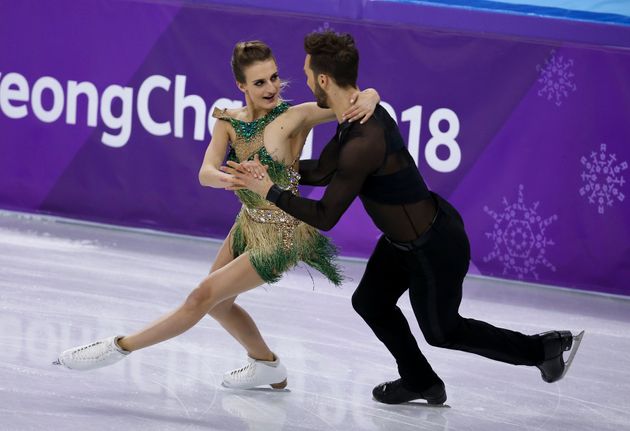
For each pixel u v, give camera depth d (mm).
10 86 21219
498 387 13812
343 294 17734
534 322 17219
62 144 21125
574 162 18797
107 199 21047
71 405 12008
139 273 18062
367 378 13781
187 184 20578
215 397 12656
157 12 20203
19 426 11258
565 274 19125
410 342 12672
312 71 11328
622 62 18344
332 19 19438
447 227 11641
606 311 18234
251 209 11945
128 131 20719
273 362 12852
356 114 11133
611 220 18766
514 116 18938
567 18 18531
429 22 19047
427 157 19453
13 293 16250
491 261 19453
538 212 19078
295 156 12148
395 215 11539
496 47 18828
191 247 20266
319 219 11070
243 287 11859
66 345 14078
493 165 19156
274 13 19703
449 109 19203
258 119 11875
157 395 12562
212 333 15148
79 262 18438
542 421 12656
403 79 19312
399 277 12398
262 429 11734
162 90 20438
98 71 20703
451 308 11891
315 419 12195
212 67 20125
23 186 21438
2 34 21078
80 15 20609
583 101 18609
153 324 11922
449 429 12195
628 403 13477
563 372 12797
